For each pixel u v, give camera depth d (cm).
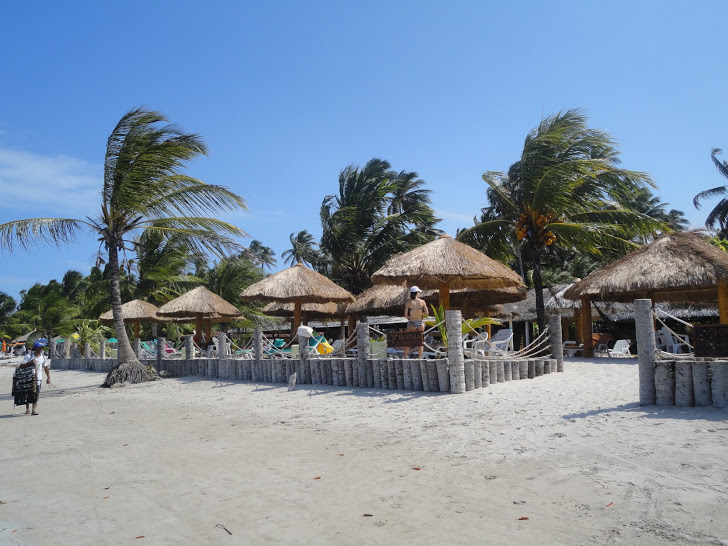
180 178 1669
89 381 1992
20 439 860
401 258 1270
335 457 634
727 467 474
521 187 1839
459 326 970
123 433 869
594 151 1864
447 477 528
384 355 1235
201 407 1129
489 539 378
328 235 2927
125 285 2766
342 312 2139
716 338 695
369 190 2988
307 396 1105
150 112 1561
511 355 1166
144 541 409
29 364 1148
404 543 381
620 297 1745
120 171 1566
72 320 3375
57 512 486
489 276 1223
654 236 1952
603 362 1416
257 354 1423
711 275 1271
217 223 1747
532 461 553
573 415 719
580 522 396
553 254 3575
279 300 1702
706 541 350
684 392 693
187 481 563
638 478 473
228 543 398
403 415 844
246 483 545
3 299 5669
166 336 3381
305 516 445
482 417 769
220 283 3012
